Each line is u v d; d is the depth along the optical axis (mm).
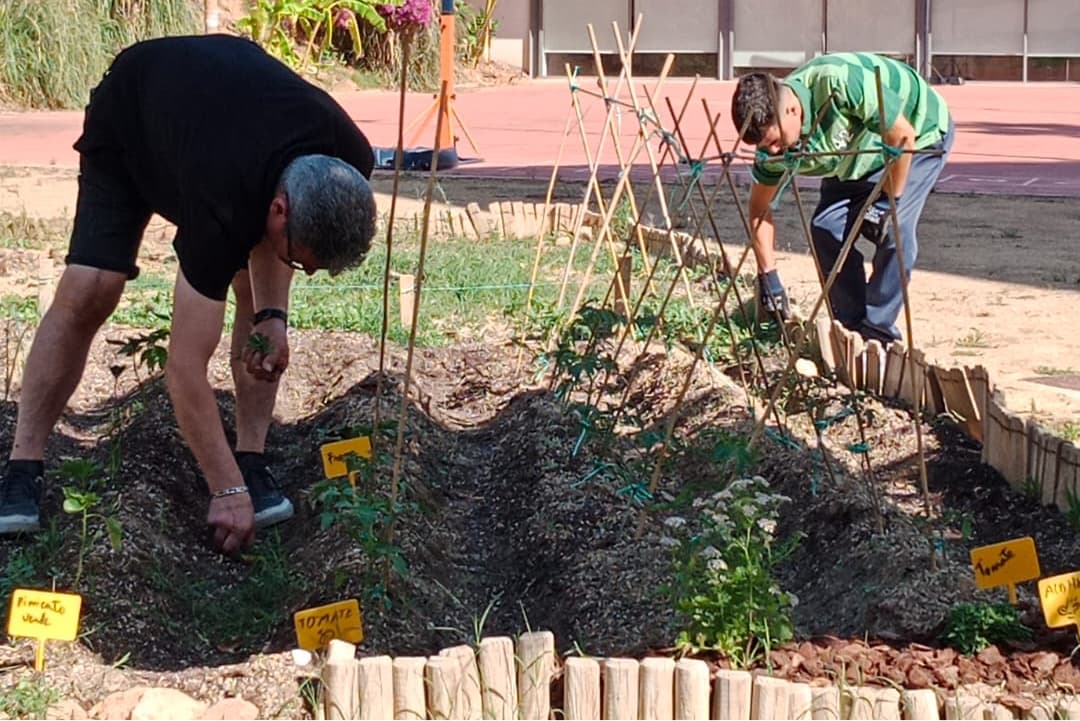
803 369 7469
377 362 7570
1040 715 3748
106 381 7367
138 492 5527
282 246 4570
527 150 19453
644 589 4820
